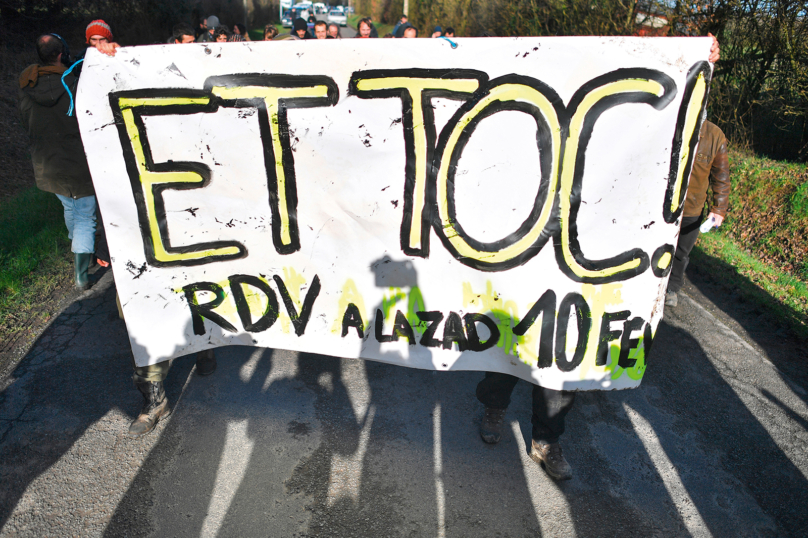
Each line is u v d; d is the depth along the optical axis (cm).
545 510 234
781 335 386
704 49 199
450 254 232
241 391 301
